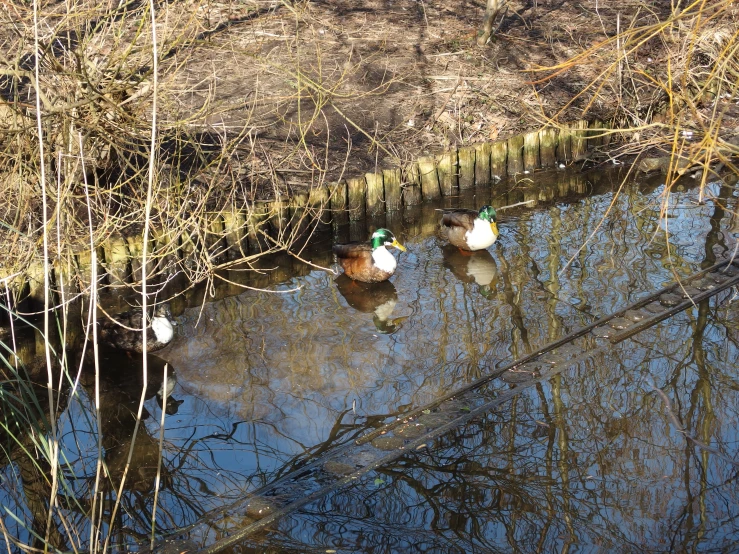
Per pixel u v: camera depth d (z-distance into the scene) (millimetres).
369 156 10789
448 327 7875
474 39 13477
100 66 7348
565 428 6422
